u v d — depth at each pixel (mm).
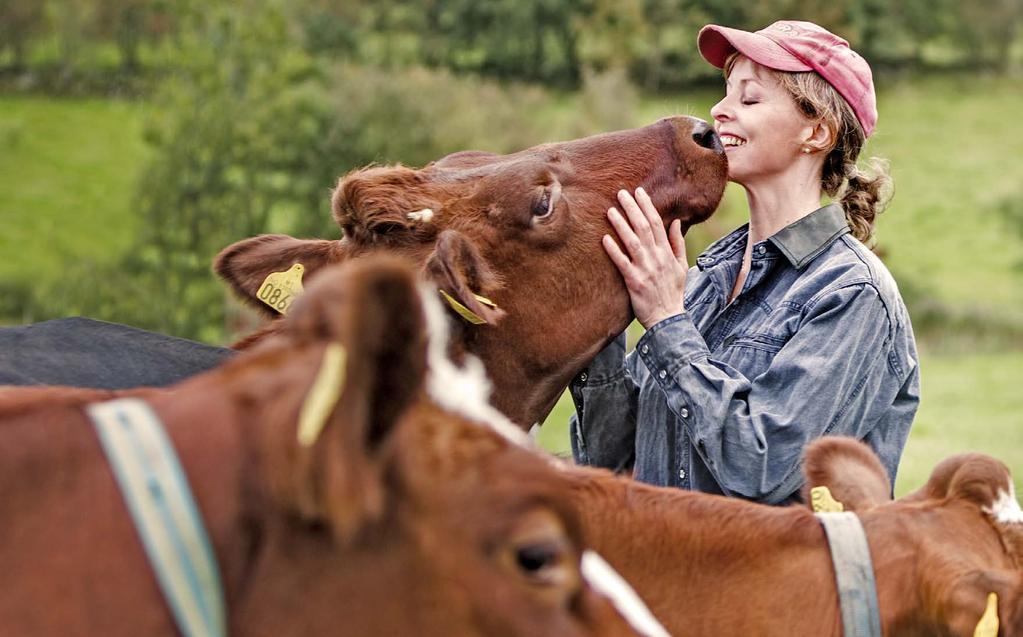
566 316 3230
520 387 3250
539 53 53969
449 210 3176
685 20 53438
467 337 3141
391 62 51562
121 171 40594
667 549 2283
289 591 1394
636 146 3416
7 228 35812
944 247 38812
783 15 54594
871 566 2293
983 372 24281
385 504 1430
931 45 56844
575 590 1492
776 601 2271
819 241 3344
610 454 3477
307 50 48500
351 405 1293
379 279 1301
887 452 3318
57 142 42281
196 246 28125
